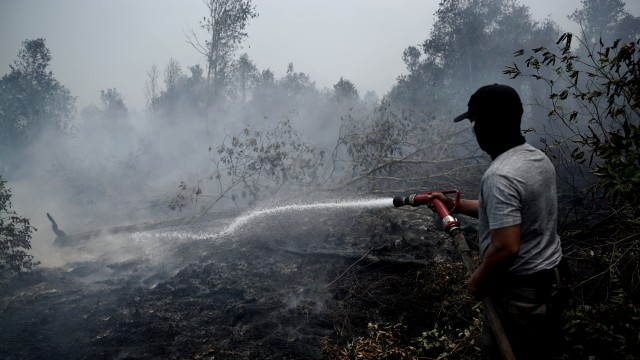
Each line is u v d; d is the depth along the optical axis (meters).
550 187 1.70
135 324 3.79
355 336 3.28
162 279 5.12
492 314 1.73
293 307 3.86
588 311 2.45
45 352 3.48
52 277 5.57
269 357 3.13
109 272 5.68
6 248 5.53
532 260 1.67
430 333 2.98
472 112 1.78
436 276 3.79
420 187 8.34
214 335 3.54
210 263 5.15
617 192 2.49
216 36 17.86
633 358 2.13
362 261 4.53
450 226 2.05
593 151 2.83
